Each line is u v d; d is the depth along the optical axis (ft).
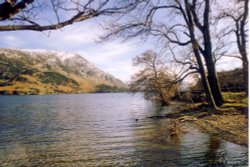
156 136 69.26
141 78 174.40
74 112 187.93
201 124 78.74
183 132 69.92
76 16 16.17
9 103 349.20
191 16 88.58
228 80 141.59
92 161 49.44
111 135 77.25
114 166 45.75
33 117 154.10
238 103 93.91
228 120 76.02
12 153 58.70
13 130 98.53
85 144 65.62
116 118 129.39
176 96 203.51
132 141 65.36
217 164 42.80
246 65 91.71
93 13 16.63
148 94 202.80
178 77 103.86
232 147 52.03
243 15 90.84
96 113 170.09
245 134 58.65
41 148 63.36
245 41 91.86
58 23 15.90
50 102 376.48
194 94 163.63
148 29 77.82
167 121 99.40
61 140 73.41
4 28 14.39
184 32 94.07
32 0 14.90
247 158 44.86
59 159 52.03
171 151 52.54
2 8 14.14
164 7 84.53
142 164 45.70
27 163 50.03
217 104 97.96
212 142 57.52
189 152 50.80
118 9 17.52
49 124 116.47
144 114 144.15
